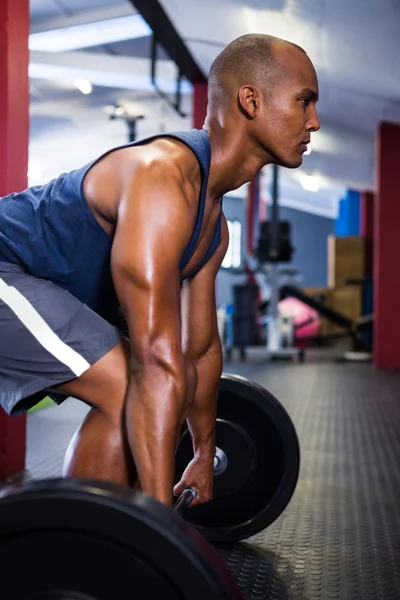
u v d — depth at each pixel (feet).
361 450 8.45
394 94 15.55
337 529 5.43
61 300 3.16
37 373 3.10
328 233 49.03
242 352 21.65
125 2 18.88
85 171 3.11
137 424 2.60
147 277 2.64
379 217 19.57
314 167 29.89
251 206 22.85
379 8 10.11
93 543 1.98
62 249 3.22
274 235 21.09
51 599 2.01
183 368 2.64
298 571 4.54
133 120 22.13
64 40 20.79
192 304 3.78
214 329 3.88
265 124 3.17
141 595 1.98
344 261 30.68
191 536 1.99
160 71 21.62
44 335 3.07
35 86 24.07
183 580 1.92
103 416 2.95
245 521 4.96
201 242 3.44
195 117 19.84
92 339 3.03
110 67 21.76
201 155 3.05
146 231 2.69
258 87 3.14
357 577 4.43
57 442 8.52
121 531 1.94
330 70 14.99
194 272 3.67
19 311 3.13
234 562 4.69
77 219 3.12
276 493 4.88
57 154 33.78
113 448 2.88
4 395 3.20
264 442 4.88
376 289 19.63
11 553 2.02
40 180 36.01
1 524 1.98
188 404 2.94
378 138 19.48
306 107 3.24
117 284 2.72
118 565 1.98
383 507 6.04
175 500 3.85
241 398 4.85
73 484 2.01
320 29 12.14
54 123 28.81
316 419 10.67
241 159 3.26
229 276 48.08
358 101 17.21
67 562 2.00
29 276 3.30
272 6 11.66
